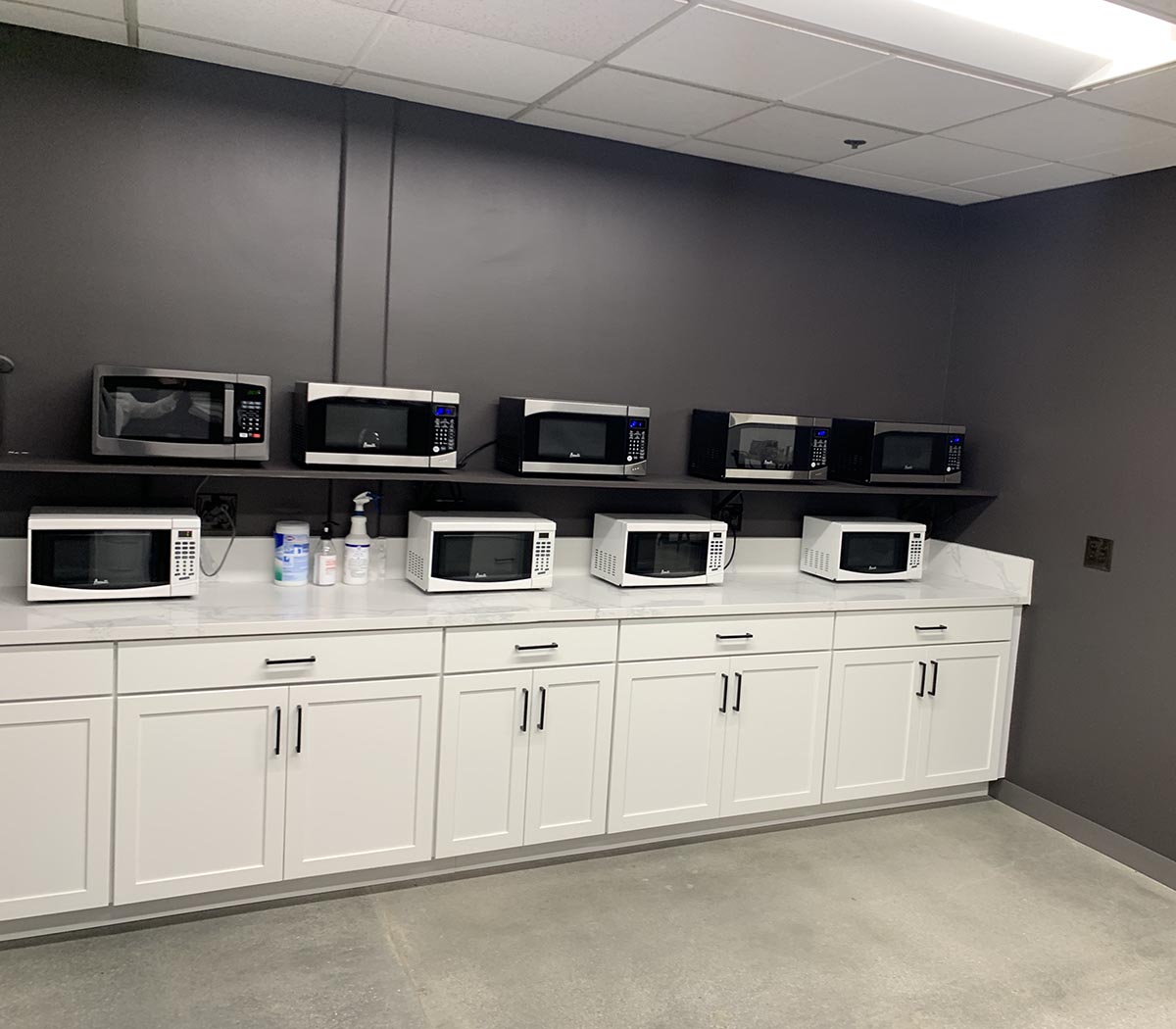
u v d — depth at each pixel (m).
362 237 3.18
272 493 3.18
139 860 2.62
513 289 3.43
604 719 3.17
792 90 2.84
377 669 2.82
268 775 2.73
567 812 3.16
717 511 3.88
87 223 2.87
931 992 2.62
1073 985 2.69
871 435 3.73
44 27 2.73
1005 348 3.98
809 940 2.84
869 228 4.03
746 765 3.43
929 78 2.68
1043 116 2.91
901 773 3.72
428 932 2.76
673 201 3.66
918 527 3.96
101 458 2.75
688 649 3.26
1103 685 3.55
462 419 3.40
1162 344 3.36
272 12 2.50
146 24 2.65
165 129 2.92
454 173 3.29
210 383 2.73
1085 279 3.64
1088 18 2.27
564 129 3.42
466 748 2.98
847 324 4.04
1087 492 3.62
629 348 3.64
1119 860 3.48
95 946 2.59
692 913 2.95
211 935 2.67
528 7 2.36
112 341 2.93
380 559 3.30
